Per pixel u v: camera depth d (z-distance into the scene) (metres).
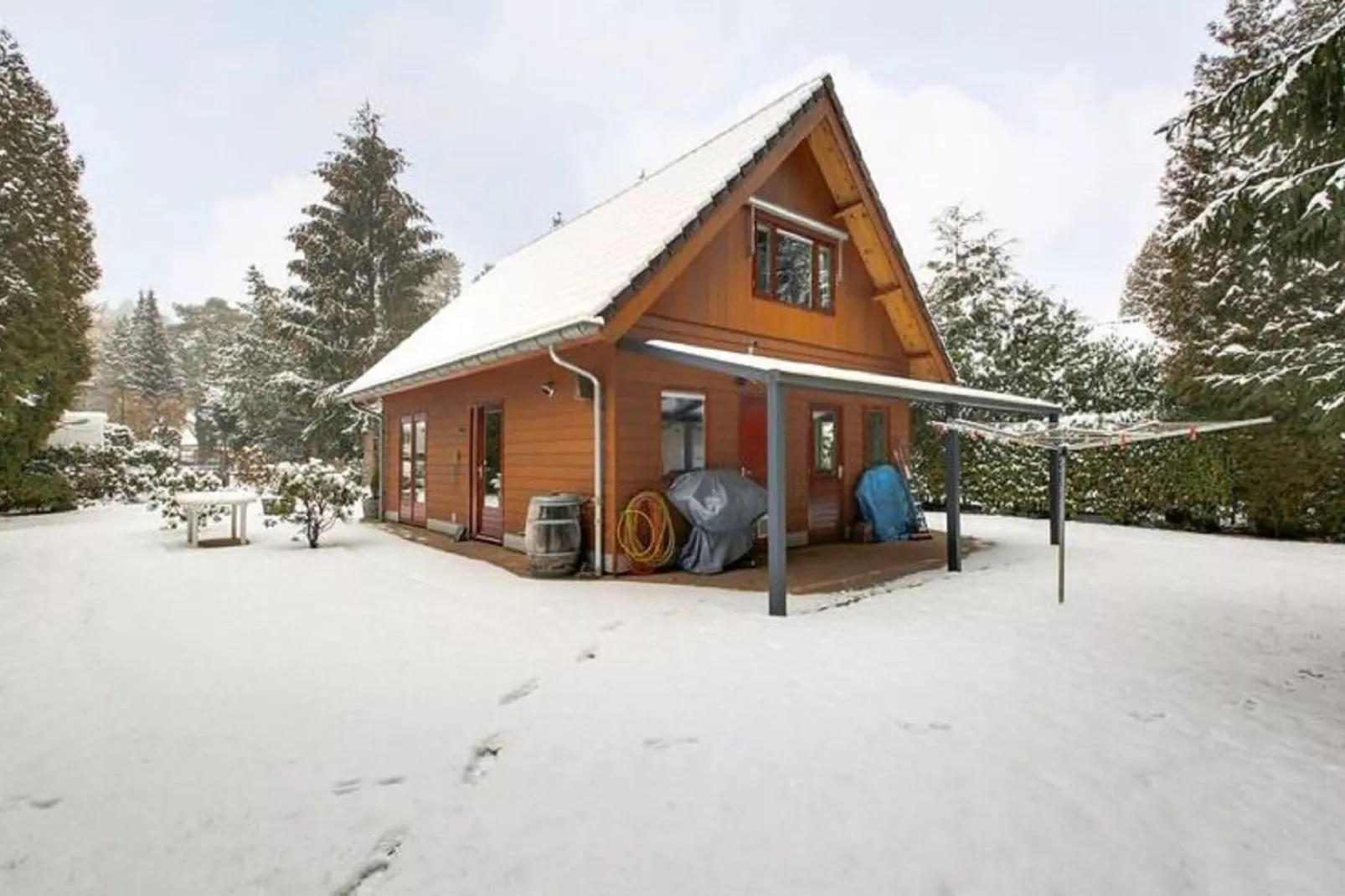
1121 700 4.11
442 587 7.41
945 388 9.20
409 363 12.38
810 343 10.72
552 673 4.54
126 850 2.57
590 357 8.47
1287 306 11.04
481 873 2.43
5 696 4.11
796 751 3.38
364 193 25.33
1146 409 14.55
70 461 18.19
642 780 3.09
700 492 8.30
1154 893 2.34
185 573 8.19
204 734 3.58
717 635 5.48
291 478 10.52
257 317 25.19
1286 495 11.02
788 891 2.33
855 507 11.67
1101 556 9.58
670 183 11.09
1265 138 4.96
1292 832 2.71
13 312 14.80
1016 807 2.87
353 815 2.81
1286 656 5.02
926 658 4.89
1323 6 7.91
